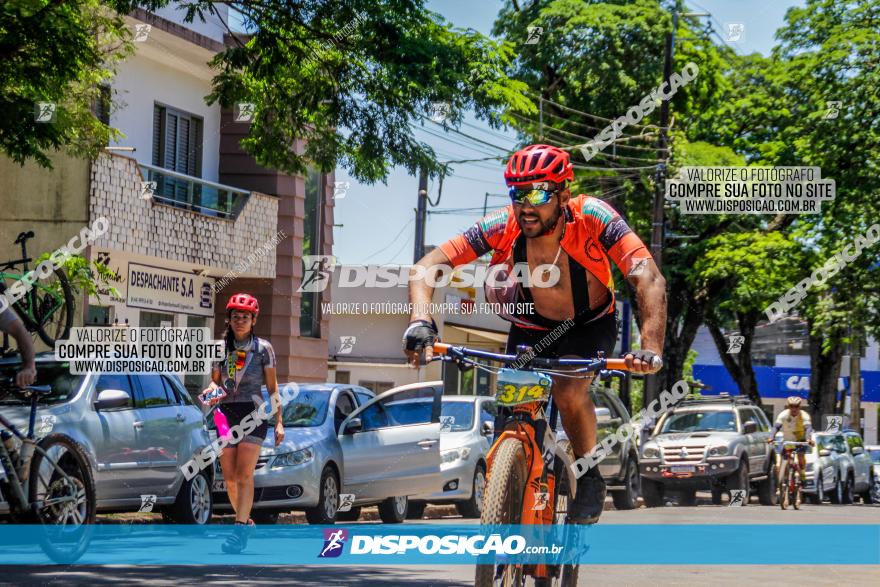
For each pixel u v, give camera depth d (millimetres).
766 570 12273
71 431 13539
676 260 39625
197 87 30953
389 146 21000
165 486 15219
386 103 20453
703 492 39469
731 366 47375
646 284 6301
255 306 12336
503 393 6234
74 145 20953
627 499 26984
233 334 12359
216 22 29562
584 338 6812
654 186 35344
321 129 21969
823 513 26250
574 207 6508
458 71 20859
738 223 39688
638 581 10797
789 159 39125
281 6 19344
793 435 28406
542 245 6562
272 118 22281
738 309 38938
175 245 27203
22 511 10633
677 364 40500
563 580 7008
